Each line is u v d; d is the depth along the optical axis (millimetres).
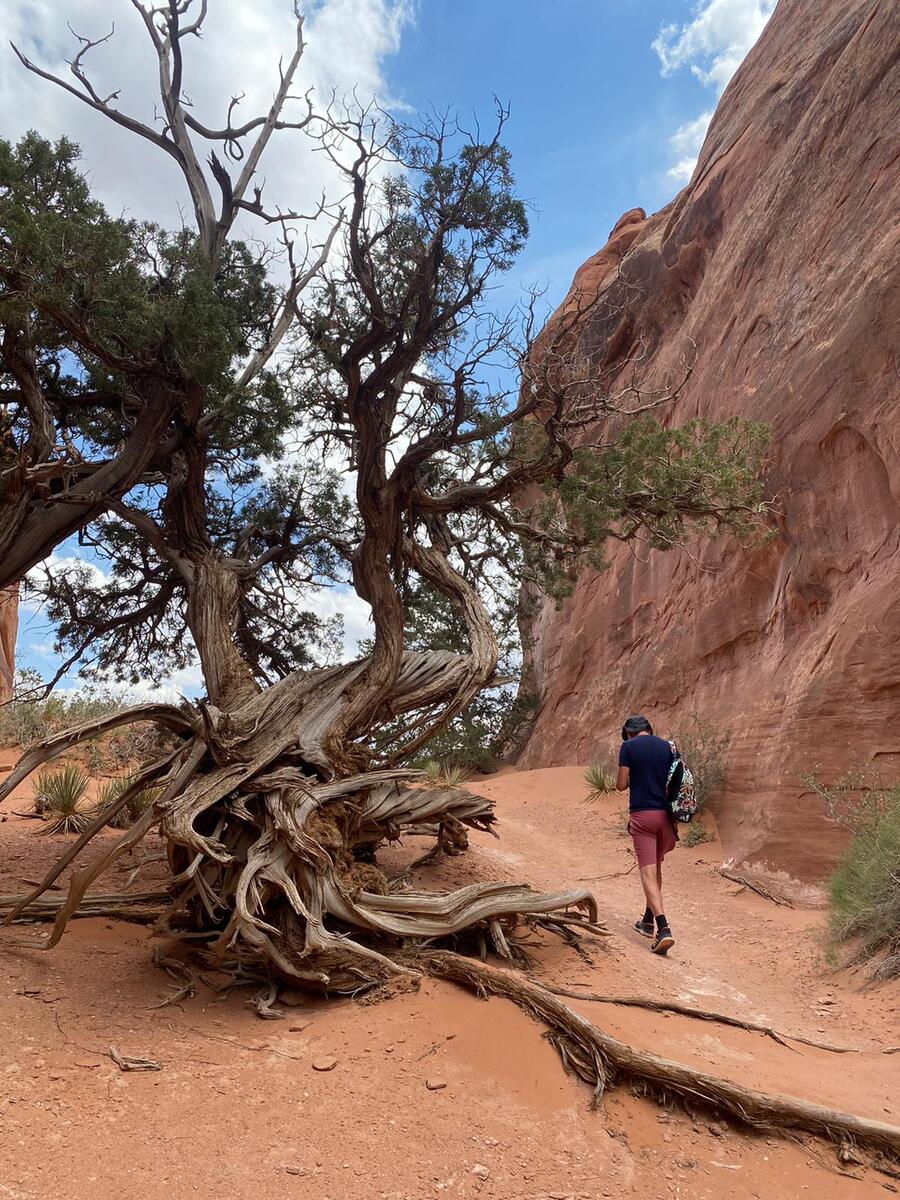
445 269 5855
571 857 10750
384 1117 3441
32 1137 3080
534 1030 4133
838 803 9266
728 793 11742
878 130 12938
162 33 8234
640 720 7398
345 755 6215
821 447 11570
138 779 5855
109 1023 4188
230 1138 3221
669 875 10000
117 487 6969
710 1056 4281
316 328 6668
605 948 6332
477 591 7977
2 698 17031
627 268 23469
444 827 7672
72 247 5703
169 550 7570
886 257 11234
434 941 5328
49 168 6566
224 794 5449
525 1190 3064
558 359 6465
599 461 7488
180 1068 3758
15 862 7051
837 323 11969
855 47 14484
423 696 7016
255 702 6598
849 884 7113
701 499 7434
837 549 11172
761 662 12688
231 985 4855
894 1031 5016
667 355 20094
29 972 4730
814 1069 4355
